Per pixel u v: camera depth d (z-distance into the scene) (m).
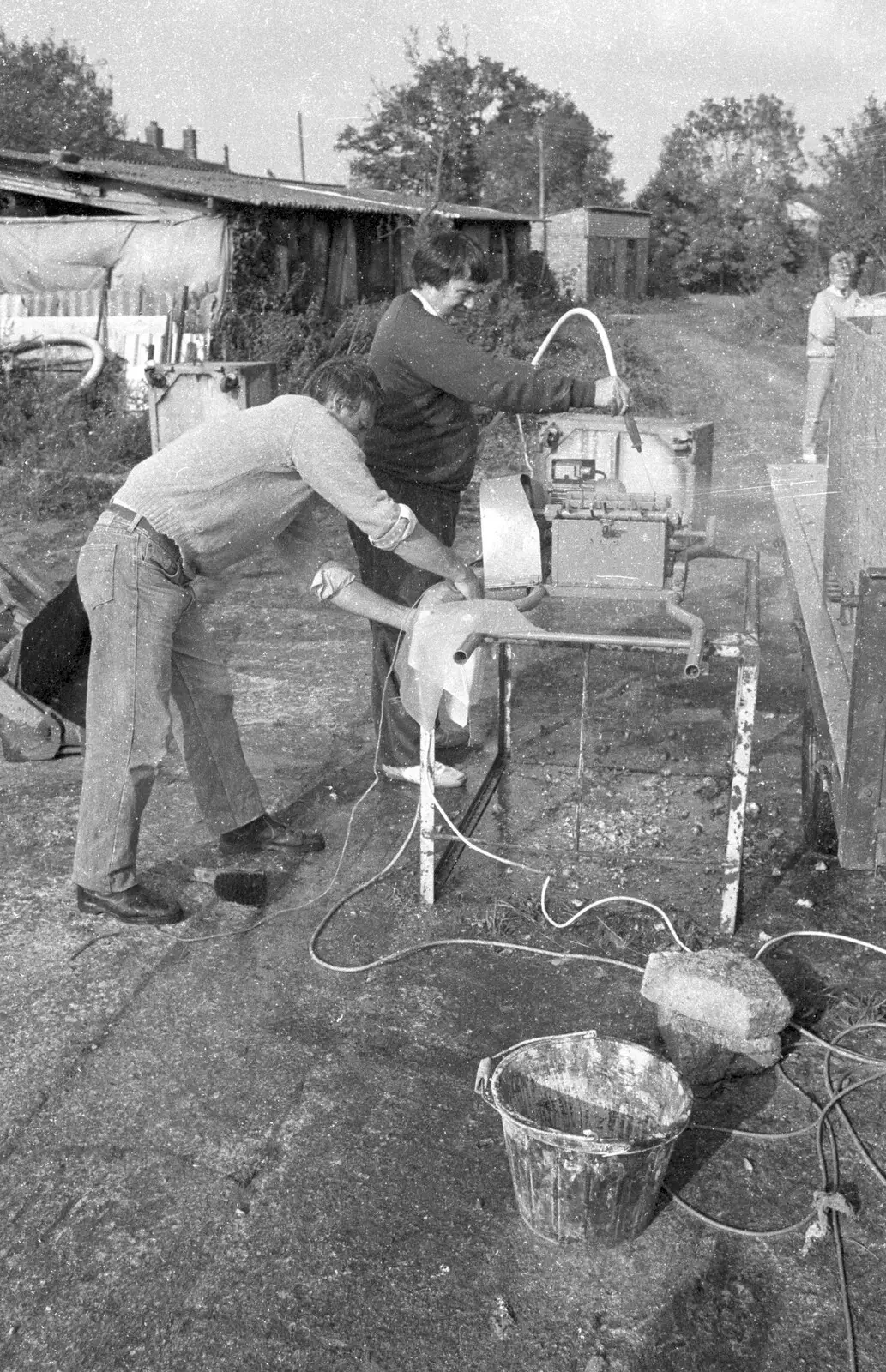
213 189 15.20
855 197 23.97
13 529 8.88
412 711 3.61
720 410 15.89
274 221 15.91
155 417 9.54
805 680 3.94
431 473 4.04
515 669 5.67
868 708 2.62
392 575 4.12
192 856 3.94
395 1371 2.07
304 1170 2.54
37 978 3.25
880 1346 2.12
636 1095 2.53
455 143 41.81
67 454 10.52
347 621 6.59
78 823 3.79
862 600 2.55
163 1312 2.20
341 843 4.00
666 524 3.44
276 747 4.82
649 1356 2.10
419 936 3.46
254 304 14.57
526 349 18.25
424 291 3.80
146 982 3.23
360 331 14.83
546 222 36.28
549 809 4.21
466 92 41.72
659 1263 2.31
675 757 4.65
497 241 29.03
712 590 6.84
